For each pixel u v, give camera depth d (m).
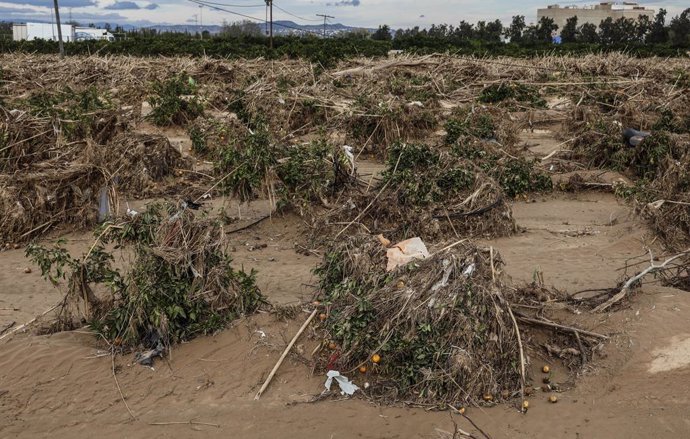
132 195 11.50
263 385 5.41
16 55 33.91
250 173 9.77
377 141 15.59
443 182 9.57
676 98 20.22
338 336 5.57
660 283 7.20
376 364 5.42
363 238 6.53
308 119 17.73
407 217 9.05
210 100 19.84
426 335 5.30
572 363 5.77
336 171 10.01
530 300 6.57
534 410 5.13
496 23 62.72
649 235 9.12
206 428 4.99
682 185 10.20
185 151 14.72
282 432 4.92
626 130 13.52
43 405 5.25
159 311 5.77
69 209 9.63
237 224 9.92
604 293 6.87
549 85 23.42
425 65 26.88
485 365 5.26
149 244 6.15
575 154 13.95
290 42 43.31
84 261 6.28
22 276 7.96
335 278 6.29
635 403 5.20
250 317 6.27
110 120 13.10
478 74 26.06
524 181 11.42
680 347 5.71
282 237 9.48
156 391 5.42
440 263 5.64
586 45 43.50
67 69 27.16
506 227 9.41
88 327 6.29
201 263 6.12
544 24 63.09
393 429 4.92
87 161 10.20
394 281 5.68
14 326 6.53
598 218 10.46
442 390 5.19
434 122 16.81
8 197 9.20
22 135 10.94
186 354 5.82
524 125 18.72
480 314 5.39
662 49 40.91
